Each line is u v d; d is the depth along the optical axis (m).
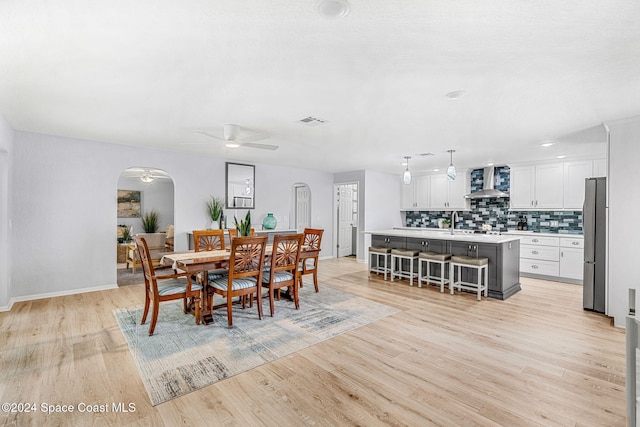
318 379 2.22
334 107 3.06
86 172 4.48
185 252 3.84
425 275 5.14
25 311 3.63
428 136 4.16
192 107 3.06
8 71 2.25
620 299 3.25
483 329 3.16
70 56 2.04
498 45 1.90
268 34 1.79
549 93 2.66
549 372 2.32
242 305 3.83
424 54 2.02
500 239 4.39
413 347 2.74
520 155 5.45
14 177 3.95
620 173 3.32
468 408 1.89
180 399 1.98
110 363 2.42
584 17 1.60
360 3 1.50
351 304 3.99
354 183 7.61
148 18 1.63
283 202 6.96
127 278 5.52
